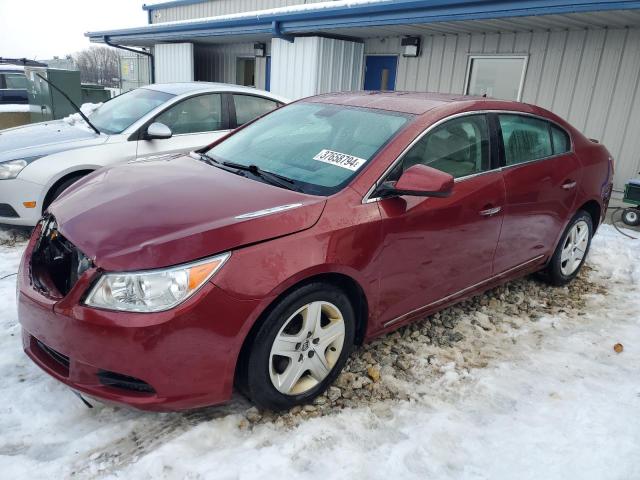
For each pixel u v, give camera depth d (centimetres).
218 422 257
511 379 311
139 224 242
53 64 2323
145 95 597
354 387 294
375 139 311
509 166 363
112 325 218
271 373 254
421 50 877
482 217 338
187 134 566
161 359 223
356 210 273
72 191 309
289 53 957
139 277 221
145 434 249
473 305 409
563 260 448
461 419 272
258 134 369
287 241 246
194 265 225
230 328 231
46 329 236
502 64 787
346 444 248
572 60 711
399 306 309
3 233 510
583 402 291
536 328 380
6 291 385
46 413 260
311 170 305
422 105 337
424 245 306
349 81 962
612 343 362
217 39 1189
